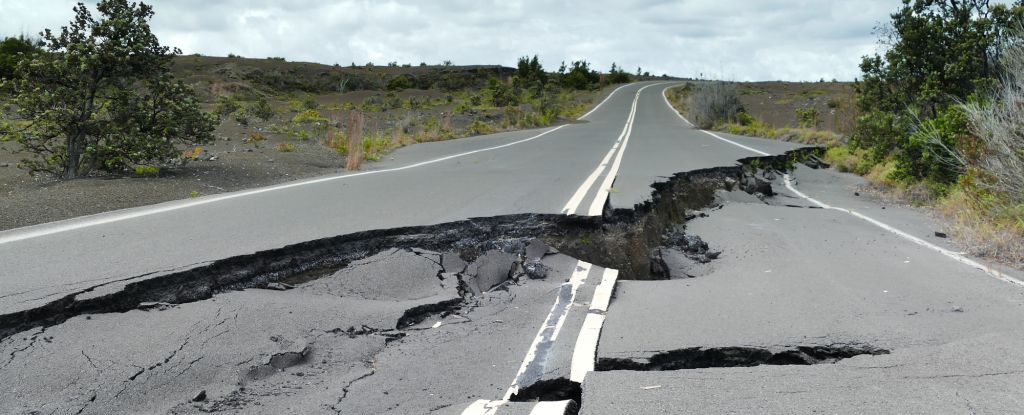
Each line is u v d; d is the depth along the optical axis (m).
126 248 5.52
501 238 6.79
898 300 5.12
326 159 14.01
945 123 11.12
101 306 4.31
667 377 3.65
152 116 11.38
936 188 10.82
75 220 6.82
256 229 6.38
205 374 3.60
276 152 14.41
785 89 60.59
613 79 88.81
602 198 8.45
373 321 4.52
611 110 47.12
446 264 5.86
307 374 3.78
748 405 3.24
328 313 4.57
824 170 16.03
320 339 4.18
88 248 5.52
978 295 5.19
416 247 6.24
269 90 51.81
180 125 11.73
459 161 14.37
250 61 62.28
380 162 14.32
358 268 5.55
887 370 3.68
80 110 10.76
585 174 11.43
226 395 3.46
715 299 5.31
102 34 10.80
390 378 3.75
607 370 3.91
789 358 4.14
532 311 4.95
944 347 4.03
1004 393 3.31
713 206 10.55
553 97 53.34
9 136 10.77
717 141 20.77
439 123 26.20
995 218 7.75
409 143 20.52
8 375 3.42
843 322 4.61
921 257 6.62
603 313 4.92
